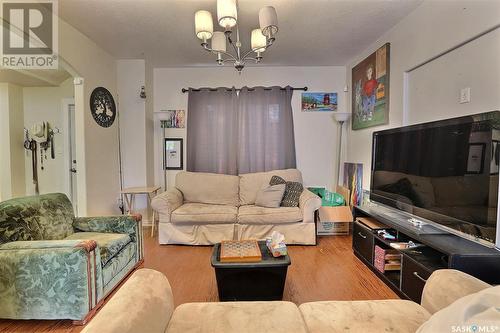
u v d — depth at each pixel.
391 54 2.99
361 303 1.32
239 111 4.24
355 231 2.97
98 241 2.30
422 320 1.17
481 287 1.11
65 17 2.72
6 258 1.81
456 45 2.08
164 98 4.36
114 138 3.87
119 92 4.00
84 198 3.19
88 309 1.86
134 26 2.92
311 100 4.35
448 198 1.84
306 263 2.80
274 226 3.32
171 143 4.38
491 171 1.52
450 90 2.18
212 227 3.34
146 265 2.78
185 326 1.15
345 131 4.34
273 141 4.25
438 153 1.94
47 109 4.50
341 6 2.54
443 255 1.87
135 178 4.08
